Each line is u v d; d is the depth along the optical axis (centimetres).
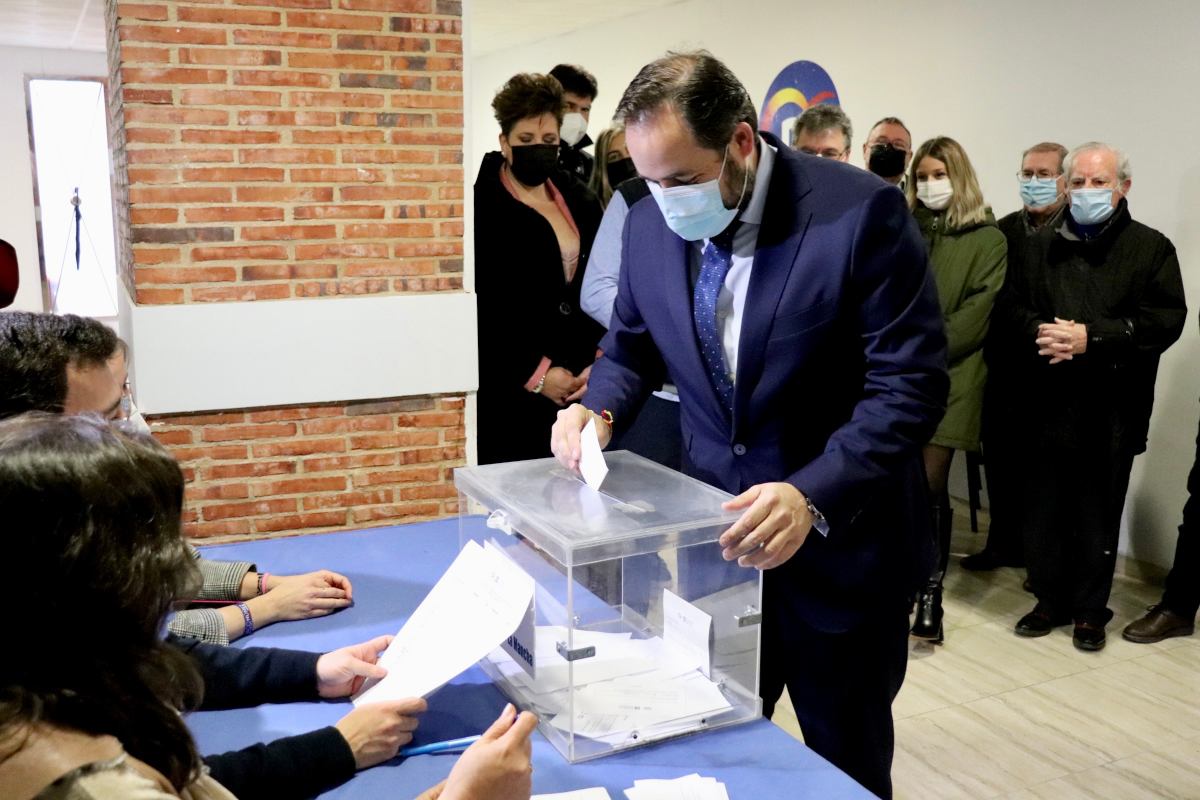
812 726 166
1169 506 371
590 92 400
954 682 302
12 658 63
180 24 284
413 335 318
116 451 69
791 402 156
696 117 133
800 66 525
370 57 302
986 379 359
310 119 300
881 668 163
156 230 291
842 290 146
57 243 946
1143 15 357
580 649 117
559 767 117
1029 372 332
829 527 138
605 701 124
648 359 182
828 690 162
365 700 128
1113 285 319
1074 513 329
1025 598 365
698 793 110
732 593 129
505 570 132
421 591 172
